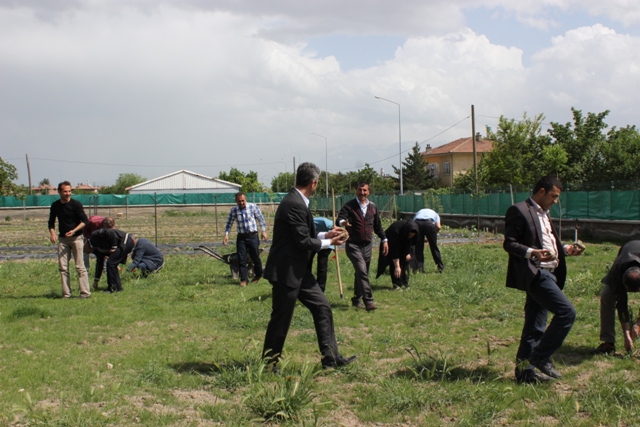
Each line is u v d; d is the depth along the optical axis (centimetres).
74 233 1059
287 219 573
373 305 905
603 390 504
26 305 969
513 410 483
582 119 4334
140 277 1311
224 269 1450
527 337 558
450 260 1446
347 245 926
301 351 671
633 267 592
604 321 638
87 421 453
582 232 2275
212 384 554
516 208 547
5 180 2895
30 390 541
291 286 577
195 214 5678
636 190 2073
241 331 788
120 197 6831
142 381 562
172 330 802
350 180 6669
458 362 608
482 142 6938
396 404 490
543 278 532
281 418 466
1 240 2798
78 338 756
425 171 7100
